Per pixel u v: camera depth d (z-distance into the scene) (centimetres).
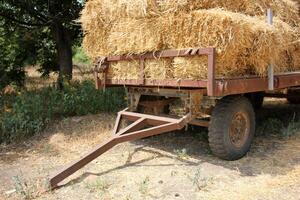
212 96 426
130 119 529
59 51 973
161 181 410
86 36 586
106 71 554
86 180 419
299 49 583
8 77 982
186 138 578
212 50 408
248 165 459
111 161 480
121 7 504
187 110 480
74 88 812
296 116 736
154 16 466
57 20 909
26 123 607
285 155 495
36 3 906
